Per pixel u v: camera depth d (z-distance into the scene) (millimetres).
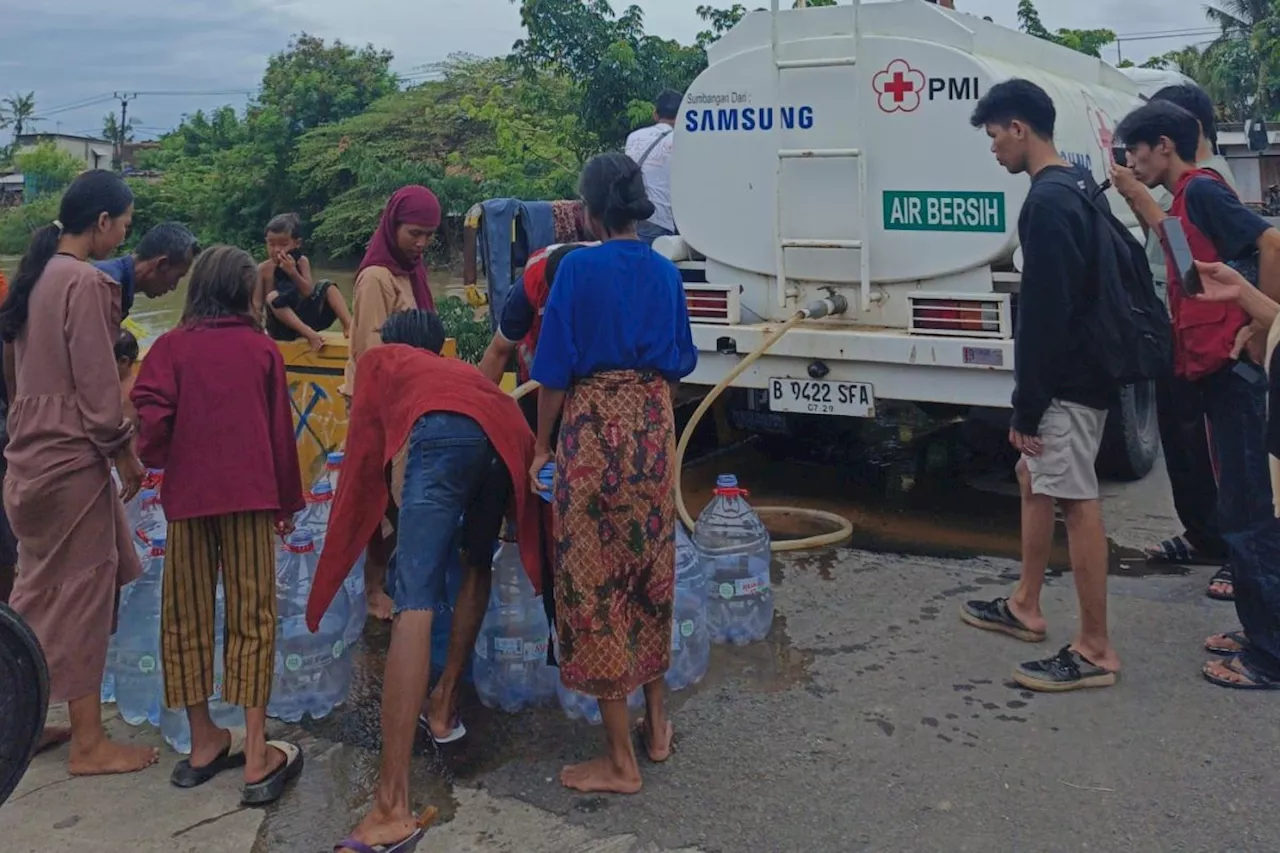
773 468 6711
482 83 27609
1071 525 3615
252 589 3131
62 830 2945
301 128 30609
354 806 3076
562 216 6707
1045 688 3598
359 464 3168
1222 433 3613
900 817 2924
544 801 3059
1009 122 3604
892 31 5148
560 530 3014
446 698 3389
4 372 3590
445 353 5066
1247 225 3561
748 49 5512
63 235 3240
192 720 3201
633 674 3053
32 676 2482
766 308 5707
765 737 3375
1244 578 3568
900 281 5289
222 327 3166
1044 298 3408
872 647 4023
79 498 3143
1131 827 2846
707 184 5715
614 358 2971
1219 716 3416
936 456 6852
